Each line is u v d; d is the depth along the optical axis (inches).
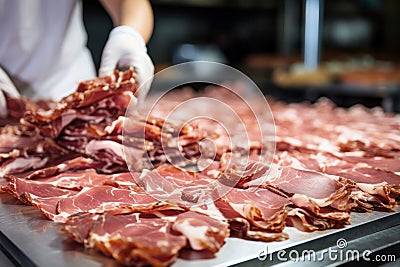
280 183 35.7
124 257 26.0
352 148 50.1
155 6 148.8
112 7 55.9
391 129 61.2
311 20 150.2
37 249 28.5
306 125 63.8
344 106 110.7
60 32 70.2
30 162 42.5
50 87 71.1
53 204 34.4
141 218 30.4
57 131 43.7
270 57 158.1
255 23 165.8
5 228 31.6
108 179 38.3
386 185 36.3
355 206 34.8
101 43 139.1
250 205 30.6
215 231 28.4
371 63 150.2
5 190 37.8
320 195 34.0
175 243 26.5
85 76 74.6
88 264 26.6
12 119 56.5
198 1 143.9
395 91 104.8
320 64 149.5
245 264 27.5
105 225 28.6
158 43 153.4
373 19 171.2
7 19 67.4
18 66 69.2
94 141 42.1
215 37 161.2
